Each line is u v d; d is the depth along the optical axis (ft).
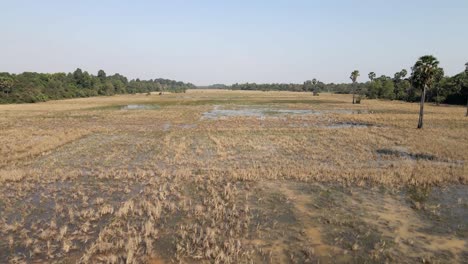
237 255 33.04
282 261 32.40
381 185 57.00
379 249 34.68
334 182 58.65
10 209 46.24
